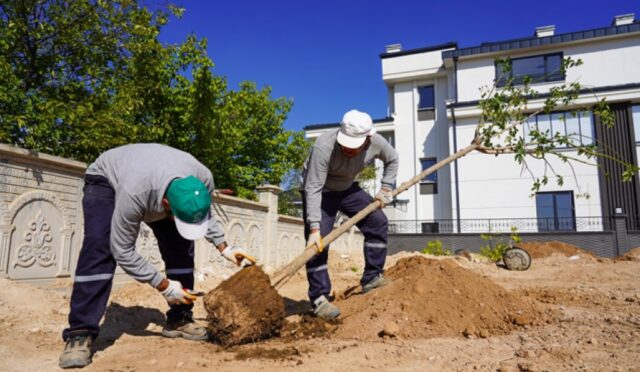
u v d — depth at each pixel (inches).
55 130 259.6
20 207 209.9
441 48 854.5
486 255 523.8
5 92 245.0
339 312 150.8
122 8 313.7
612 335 123.6
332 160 153.9
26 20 281.9
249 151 581.3
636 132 707.4
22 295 177.3
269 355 112.9
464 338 129.3
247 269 130.8
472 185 765.9
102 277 114.0
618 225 668.7
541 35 826.8
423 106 877.2
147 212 112.4
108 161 119.7
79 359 106.4
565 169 719.7
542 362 101.5
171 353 118.0
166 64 379.2
